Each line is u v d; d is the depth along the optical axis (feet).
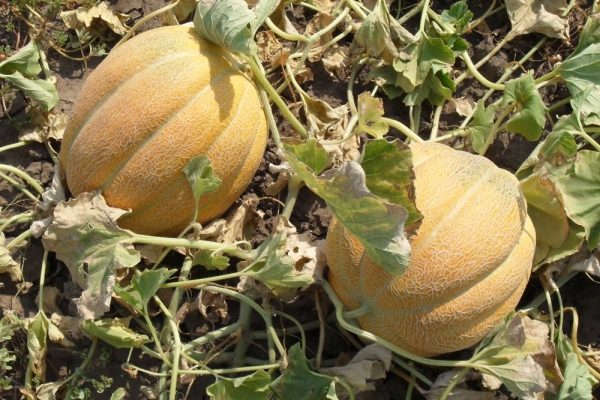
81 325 3.42
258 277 3.34
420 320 3.17
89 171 3.23
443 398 3.33
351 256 3.20
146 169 3.19
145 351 3.38
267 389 3.23
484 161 3.25
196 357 3.51
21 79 3.70
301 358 3.27
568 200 3.47
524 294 3.70
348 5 3.94
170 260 3.60
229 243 3.55
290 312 3.61
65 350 3.58
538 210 3.45
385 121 3.63
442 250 3.09
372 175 3.11
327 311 3.55
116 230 3.24
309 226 3.74
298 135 3.80
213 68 3.26
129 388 3.56
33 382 3.51
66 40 3.98
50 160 3.82
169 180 3.22
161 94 3.17
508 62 4.03
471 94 3.99
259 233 3.72
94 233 3.25
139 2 4.06
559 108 3.95
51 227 3.28
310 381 3.29
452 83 3.81
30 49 3.76
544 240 3.51
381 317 3.23
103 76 3.25
